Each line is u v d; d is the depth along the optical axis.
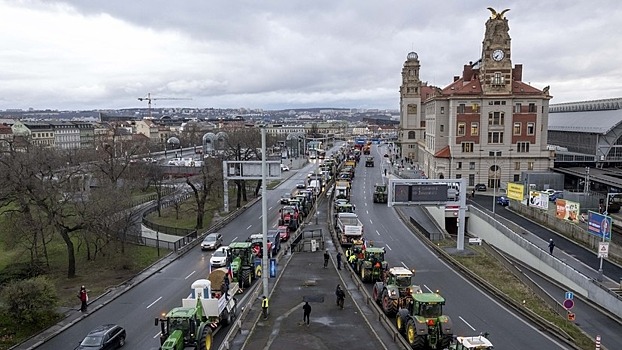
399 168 134.00
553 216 64.50
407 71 160.12
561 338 32.03
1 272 47.22
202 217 72.00
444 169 94.94
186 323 27.28
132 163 83.50
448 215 70.00
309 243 57.72
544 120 93.75
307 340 29.89
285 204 88.44
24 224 47.72
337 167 145.62
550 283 47.03
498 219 67.25
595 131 102.31
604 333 34.38
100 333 29.41
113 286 43.97
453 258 52.94
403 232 67.94
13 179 45.72
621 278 42.62
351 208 72.81
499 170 94.12
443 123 98.62
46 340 32.00
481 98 92.38
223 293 33.62
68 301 39.81
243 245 44.56
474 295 41.22
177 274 48.19
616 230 59.53
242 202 93.00
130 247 58.00
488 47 91.81
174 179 111.06
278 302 37.50
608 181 76.06
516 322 34.97
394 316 34.12
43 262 50.75
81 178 70.50
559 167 97.69
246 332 31.38
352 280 43.75
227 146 100.44
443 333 28.08
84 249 57.69
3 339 31.95
